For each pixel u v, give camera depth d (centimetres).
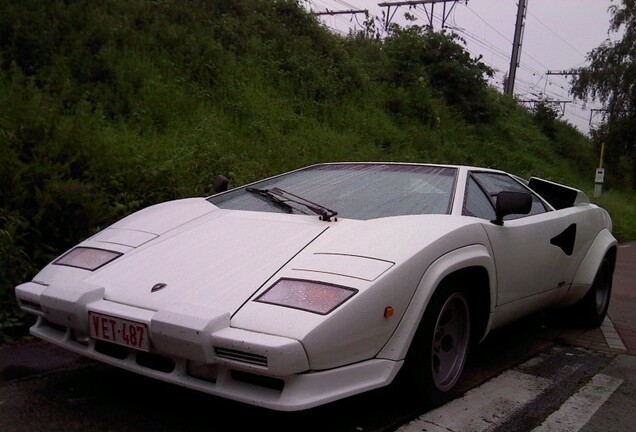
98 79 880
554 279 428
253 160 824
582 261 478
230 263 278
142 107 872
